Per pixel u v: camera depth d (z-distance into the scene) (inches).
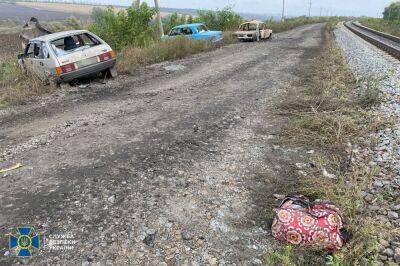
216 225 164.1
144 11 759.1
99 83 468.1
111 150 248.2
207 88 432.1
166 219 168.6
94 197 187.6
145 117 322.3
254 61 629.6
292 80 460.1
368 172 203.2
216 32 844.6
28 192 195.6
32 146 261.7
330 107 319.9
